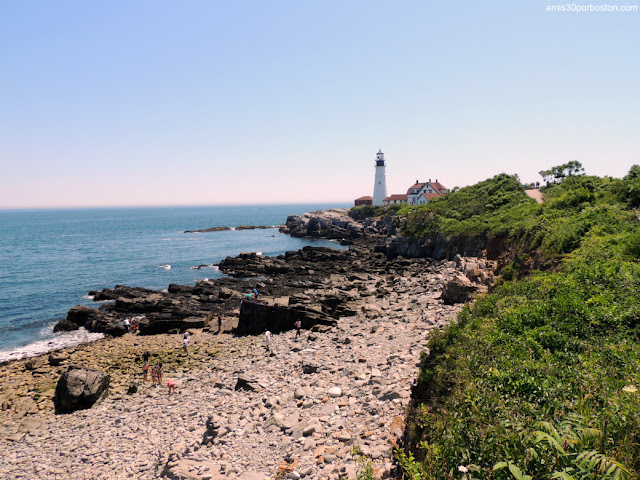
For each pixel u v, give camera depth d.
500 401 7.85
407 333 27.66
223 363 29.64
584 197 40.69
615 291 14.87
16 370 29.94
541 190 69.62
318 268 67.25
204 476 13.58
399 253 75.19
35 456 18.36
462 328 15.70
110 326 39.66
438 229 66.94
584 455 5.09
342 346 28.36
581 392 7.84
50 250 107.38
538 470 5.46
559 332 11.85
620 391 7.47
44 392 26.03
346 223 130.25
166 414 21.62
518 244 37.22
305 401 19.14
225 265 73.75
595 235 26.39
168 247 110.75
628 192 35.47
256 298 46.59
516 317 13.78
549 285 17.14
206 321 40.41
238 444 16.30
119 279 66.62
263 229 175.38
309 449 14.38
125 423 21.14
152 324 38.91
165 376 27.91
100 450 18.30
